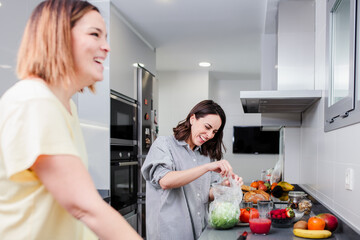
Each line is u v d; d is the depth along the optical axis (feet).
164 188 5.03
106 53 2.35
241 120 18.24
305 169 9.16
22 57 2.14
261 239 4.43
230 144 18.21
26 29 2.16
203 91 16.57
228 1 8.75
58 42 2.05
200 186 5.58
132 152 10.19
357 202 4.41
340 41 5.70
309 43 8.16
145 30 10.92
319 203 6.56
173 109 16.75
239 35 11.39
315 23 8.05
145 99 11.10
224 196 5.12
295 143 10.37
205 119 5.28
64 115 2.11
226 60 14.60
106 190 8.51
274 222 5.08
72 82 2.24
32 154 1.79
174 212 5.26
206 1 8.77
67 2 2.12
